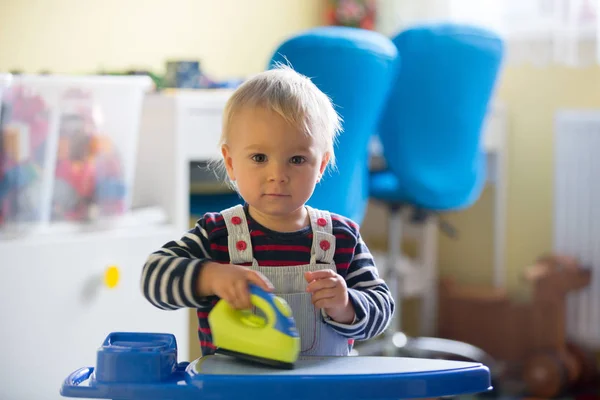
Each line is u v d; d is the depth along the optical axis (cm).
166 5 279
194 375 109
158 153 210
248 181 125
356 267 131
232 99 129
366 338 128
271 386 107
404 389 109
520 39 320
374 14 338
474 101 270
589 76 323
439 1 331
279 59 216
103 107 189
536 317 308
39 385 176
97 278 185
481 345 329
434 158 267
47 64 238
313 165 126
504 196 340
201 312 129
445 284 337
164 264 122
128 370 110
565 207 316
